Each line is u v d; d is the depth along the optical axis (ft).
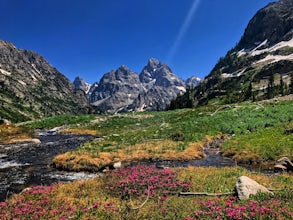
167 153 103.86
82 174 85.61
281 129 118.83
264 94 538.47
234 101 568.82
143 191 58.70
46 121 232.32
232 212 41.39
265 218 39.55
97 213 46.65
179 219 42.68
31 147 134.00
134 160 99.19
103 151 106.63
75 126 208.44
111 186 62.80
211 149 114.73
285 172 75.97
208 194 54.54
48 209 49.08
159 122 209.26
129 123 209.67
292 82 507.71
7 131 179.22
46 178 80.84
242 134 128.67
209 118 163.22
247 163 91.09
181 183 62.28
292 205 43.86
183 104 611.06
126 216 44.83
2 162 102.53
